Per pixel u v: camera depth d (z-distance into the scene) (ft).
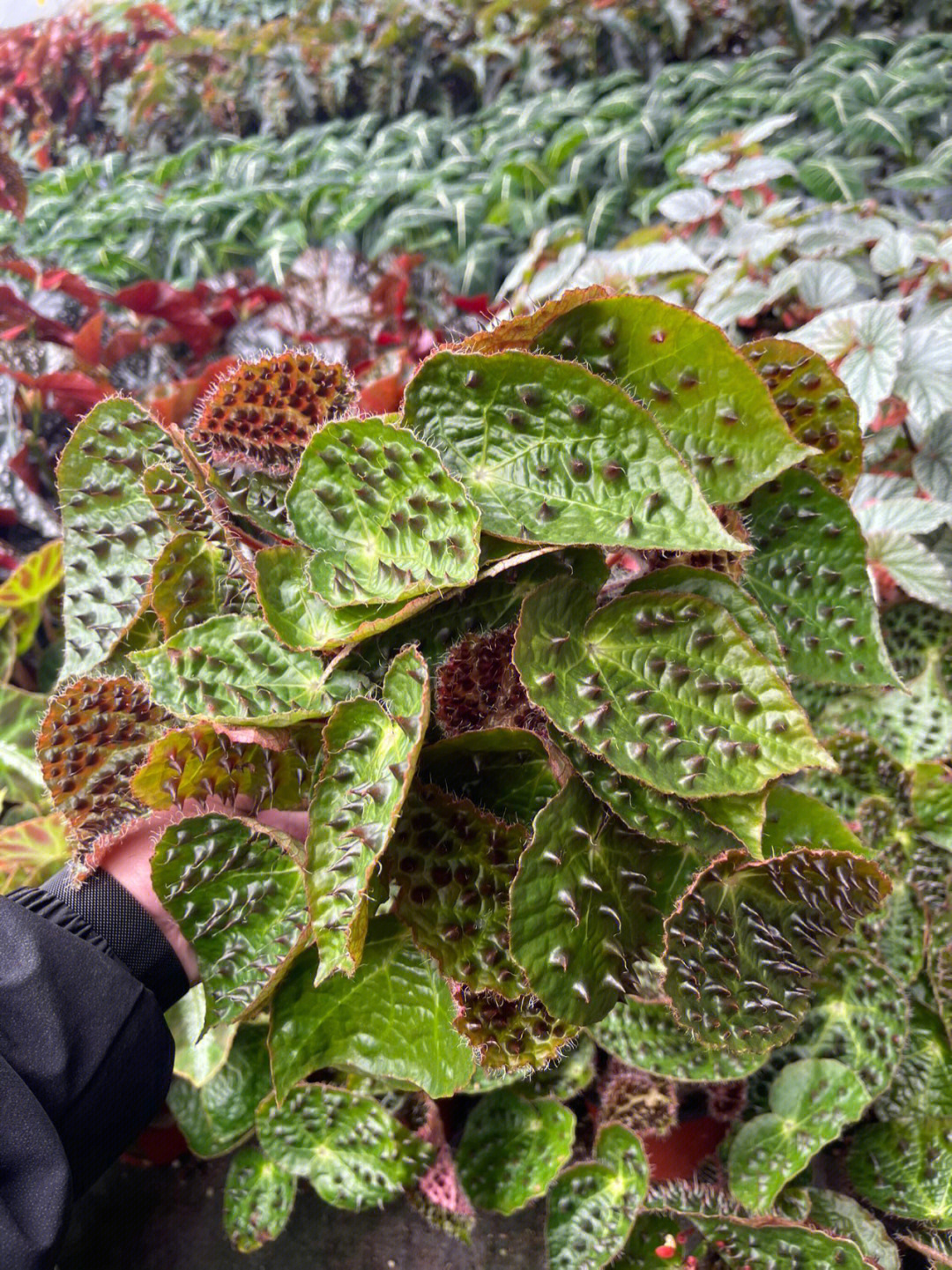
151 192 13.99
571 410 2.06
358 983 2.37
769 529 2.58
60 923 2.56
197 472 2.40
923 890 3.67
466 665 2.14
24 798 4.19
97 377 6.73
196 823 2.21
